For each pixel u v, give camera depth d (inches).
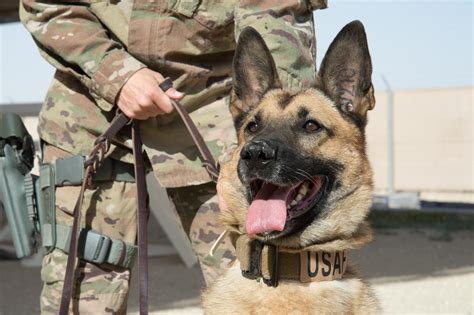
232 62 131.3
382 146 770.2
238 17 129.0
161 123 132.3
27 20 131.8
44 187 127.9
